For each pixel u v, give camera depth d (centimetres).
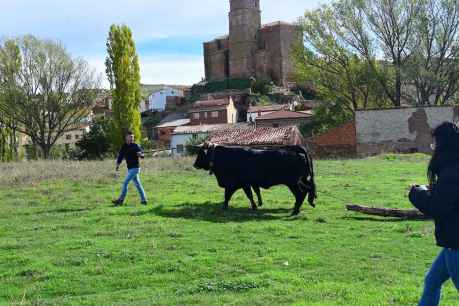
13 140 6209
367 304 727
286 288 825
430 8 5100
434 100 5731
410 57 5259
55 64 5853
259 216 1523
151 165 3089
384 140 4925
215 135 4672
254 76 12438
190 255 1052
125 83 5700
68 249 1109
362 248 1107
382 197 1869
